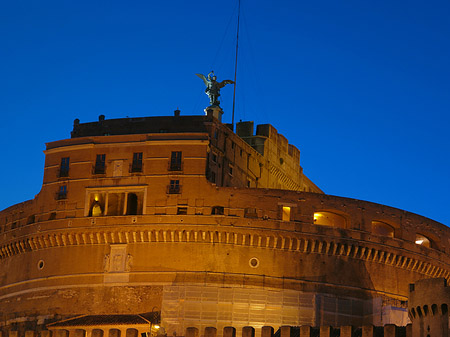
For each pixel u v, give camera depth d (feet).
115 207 387.96
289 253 373.20
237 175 418.31
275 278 368.48
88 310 372.99
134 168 385.91
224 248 370.94
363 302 375.66
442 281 253.44
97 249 381.40
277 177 466.70
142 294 368.27
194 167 380.37
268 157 456.45
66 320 367.45
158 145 385.70
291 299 365.40
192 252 370.94
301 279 369.91
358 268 380.17
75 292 378.32
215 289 362.12
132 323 348.18
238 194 376.48
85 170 392.88
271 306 362.94
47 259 392.27
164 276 369.09
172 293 362.12
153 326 348.18
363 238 381.81
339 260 377.71
